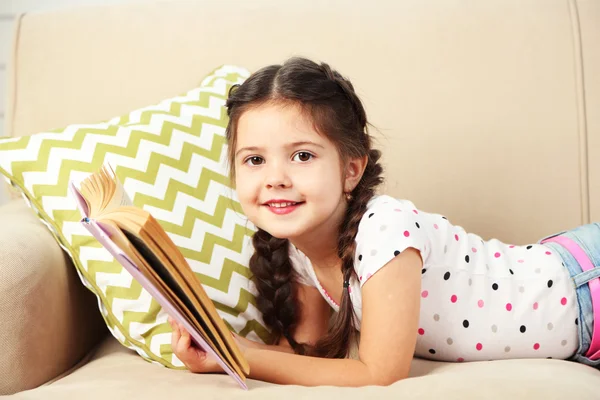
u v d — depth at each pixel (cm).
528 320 118
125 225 78
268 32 160
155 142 129
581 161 147
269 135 104
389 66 154
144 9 168
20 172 122
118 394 93
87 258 119
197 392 92
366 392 88
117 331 121
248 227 131
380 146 152
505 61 150
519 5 153
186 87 161
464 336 117
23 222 123
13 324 106
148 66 163
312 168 104
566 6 151
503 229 148
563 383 90
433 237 116
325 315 133
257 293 127
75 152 124
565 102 148
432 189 150
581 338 119
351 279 113
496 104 149
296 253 125
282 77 105
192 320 85
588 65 148
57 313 117
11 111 167
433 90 152
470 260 119
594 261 120
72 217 120
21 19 171
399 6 157
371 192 114
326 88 106
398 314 102
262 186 105
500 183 148
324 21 159
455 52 152
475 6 154
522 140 148
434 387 88
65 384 104
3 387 105
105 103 163
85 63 165
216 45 162
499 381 89
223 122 140
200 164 131
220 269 124
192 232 124
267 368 104
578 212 146
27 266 109
